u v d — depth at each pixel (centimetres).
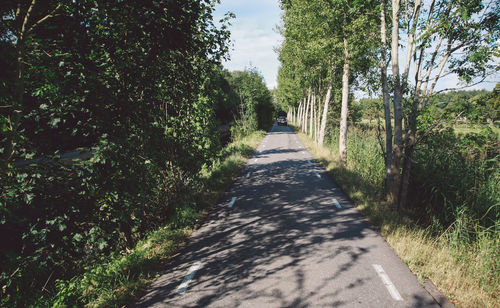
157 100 569
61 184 401
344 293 350
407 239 494
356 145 1438
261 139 2881
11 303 373
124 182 473
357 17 1009
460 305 329
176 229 583
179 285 384
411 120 658
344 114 1254
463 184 679
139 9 386
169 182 694
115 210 459
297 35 1430
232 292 361
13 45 282
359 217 632
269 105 5112
